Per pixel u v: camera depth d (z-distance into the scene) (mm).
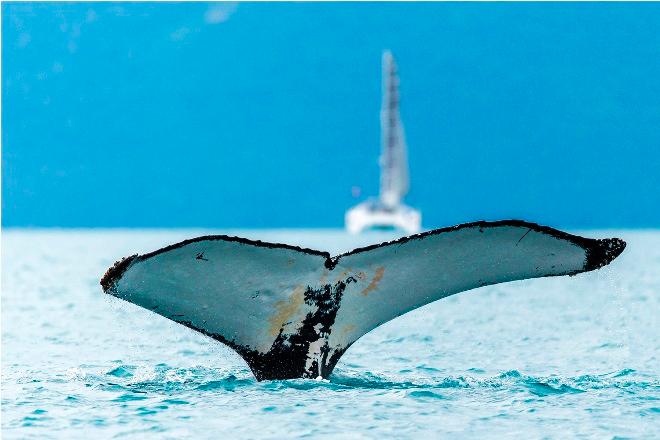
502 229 34188
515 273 35312
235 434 32625
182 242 33844
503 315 77938
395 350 55094
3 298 95188
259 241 34438
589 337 61969
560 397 38719
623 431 33125
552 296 97812
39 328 66562
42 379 42906
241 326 36531
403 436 32469
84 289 108188
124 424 33906
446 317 75562
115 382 41812
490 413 35688
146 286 34688
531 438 32250
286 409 35438
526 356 53125
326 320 36625
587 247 34281
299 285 35500
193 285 34875
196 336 59688
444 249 34781
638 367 48375
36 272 144500
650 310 80812
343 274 35406
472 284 35750
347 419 34406
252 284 35219
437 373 46500
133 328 65812
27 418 34812
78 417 34906
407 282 35625
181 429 33219
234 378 41625
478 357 52625
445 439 32094
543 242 34375
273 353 37781
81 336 61250
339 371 45312
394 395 38438
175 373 43688
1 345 56781
